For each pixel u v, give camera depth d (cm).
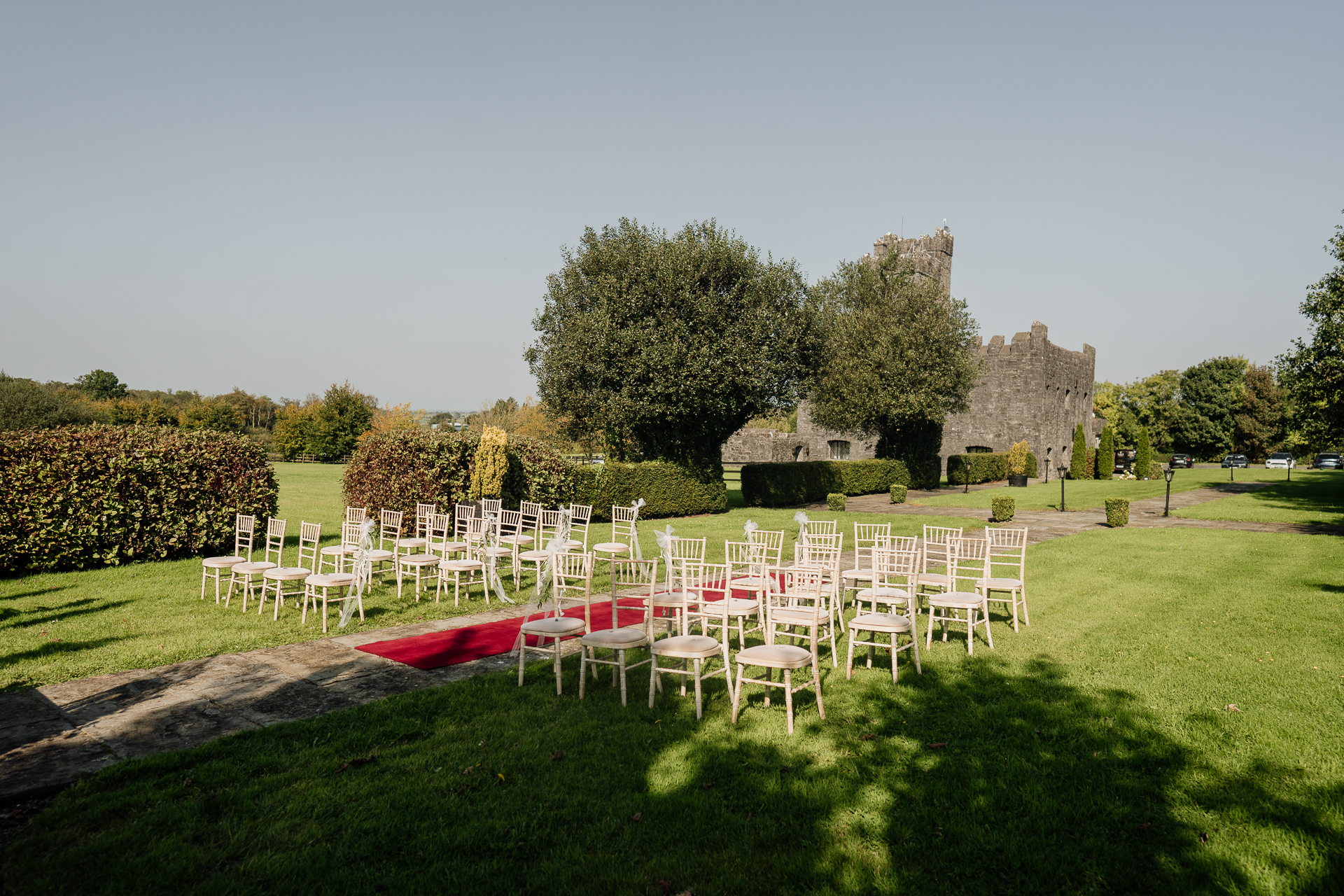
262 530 1312
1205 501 2552
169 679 608
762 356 1984
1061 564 1219
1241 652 681
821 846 359
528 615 613
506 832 371
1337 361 2269
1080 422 4966
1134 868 338
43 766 439
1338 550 1362
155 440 1193
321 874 334
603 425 2100
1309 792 405
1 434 1077
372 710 534
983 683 602
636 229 2106
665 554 746
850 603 935
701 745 477
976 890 326
